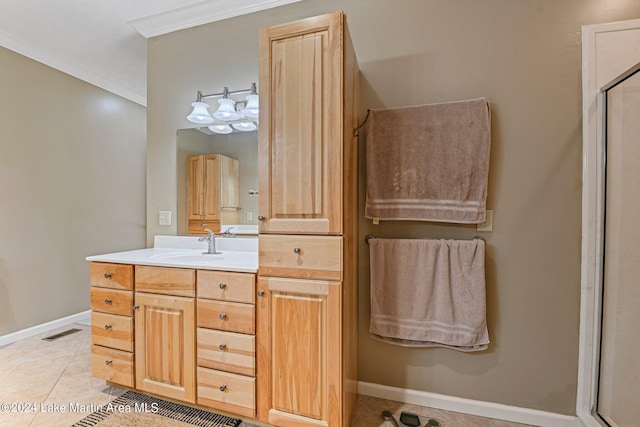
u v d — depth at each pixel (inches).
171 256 80.9
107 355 72.9
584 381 63.4
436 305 68.4
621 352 61.6
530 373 66.5
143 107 155.1
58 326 117.9
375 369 75.1
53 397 73.5
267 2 85.0
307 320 58.6
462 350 67.6
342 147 57.4
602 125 62.1
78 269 125.4
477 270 66.3
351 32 77.1
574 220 64.1
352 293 66.5
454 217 67.1
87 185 128.7
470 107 66.3
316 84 58.7
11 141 104.9
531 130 66.0
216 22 91.7
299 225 59.3
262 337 61.2
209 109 92.4
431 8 71.8
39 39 103.5
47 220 115.0
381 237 73.8
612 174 61.8
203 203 93.3
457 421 67.0
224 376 63.5
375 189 71.4
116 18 93.2
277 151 60.9
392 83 74.2
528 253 66.4
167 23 94.2
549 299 65.5
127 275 71.1
